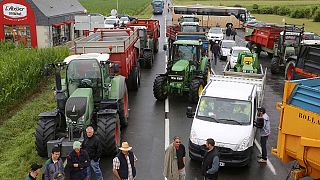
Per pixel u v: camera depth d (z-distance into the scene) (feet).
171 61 59.93
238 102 39.40
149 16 212.43
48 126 36.55
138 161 38.14
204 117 38.75
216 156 28.37
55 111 38.37
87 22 105.40
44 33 105.40
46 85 67.31
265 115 37.27
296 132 26.94
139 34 77.77
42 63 67.15
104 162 37.65
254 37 100.42
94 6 257.75
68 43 115.34
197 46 59.21
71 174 29.04
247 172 36.35
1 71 56.65
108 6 261.03
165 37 131.54
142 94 62.08
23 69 61.26
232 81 46.09
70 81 39.58
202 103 40.04
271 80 75.61
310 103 26.05
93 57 40.96
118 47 52.70
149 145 41.93
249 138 36.37
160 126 47.70
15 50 79.36
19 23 105.29
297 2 301.43
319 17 190.90
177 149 29.22
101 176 32.24
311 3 284.61
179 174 29.63
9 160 37.37
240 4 281.13
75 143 29.09
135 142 42.70
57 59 72.84
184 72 56.59
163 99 58.44
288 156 28.14
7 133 44.16
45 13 104.94
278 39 83.10
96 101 40.45
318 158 25.43
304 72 53.06
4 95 51.57
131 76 61.82
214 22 171.12
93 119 39.65
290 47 76.23
